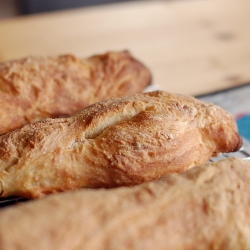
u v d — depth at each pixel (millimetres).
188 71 782
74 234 372
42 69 600
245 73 782
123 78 633
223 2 1053
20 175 464
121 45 862
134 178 474
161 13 988
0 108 559
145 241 384
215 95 656
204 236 401
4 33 874
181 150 484
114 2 1356
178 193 413
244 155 529
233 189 425
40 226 370
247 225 414
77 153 473
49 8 1294
